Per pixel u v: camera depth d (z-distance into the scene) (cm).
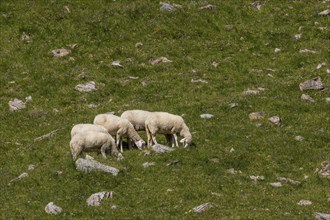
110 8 13675
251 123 9544
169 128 8700
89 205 7100
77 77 11544
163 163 8144
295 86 10856
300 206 7138
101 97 10912
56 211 6950
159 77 11519
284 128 9431
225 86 11162
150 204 7144
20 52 12325
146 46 12575
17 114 10350
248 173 8075
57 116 10225
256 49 12519
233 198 7312
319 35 12888
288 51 12406
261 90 10888
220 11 13675
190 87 11138
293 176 8075
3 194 7488
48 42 12656
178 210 6969
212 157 8381
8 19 13275
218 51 12456
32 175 7862
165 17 13375
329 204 7281
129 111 8850
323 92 10619
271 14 13725
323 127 9494
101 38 12781
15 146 9125
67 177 7681
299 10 13862
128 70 11769
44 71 11731
